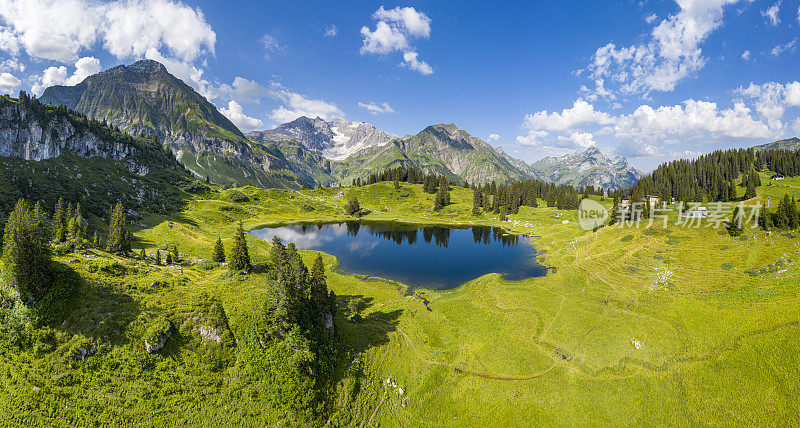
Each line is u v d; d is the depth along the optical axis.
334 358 48.66
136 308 47.12
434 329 63.97
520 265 109.69
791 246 76.31
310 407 41.19
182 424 38.66
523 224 188.38
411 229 190.88
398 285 91.19
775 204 115.38
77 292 46.34
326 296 58.03
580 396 45.22
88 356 41.09
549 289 82.81
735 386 43.88
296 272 53.34
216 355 45.34
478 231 181.50
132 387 40.19
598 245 113.38
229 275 62.19
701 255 87.50
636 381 47.06
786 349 47.03
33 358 40.06
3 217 106.75
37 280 43.84
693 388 44.84
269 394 41.94
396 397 45.84
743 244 86.94
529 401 44.84
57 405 37.50
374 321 64.69
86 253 58.28
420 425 42.28
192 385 42.00
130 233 121.94
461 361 53.28
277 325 46.69
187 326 46.97
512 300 76.81
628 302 70.94
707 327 56.78
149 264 64.62
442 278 97.62
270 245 127.69
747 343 50.34
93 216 135.50
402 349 55.50
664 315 63.28
